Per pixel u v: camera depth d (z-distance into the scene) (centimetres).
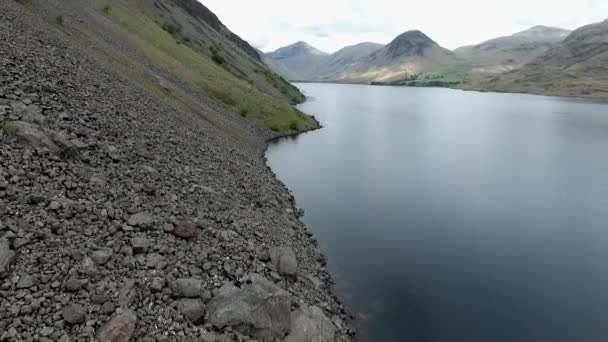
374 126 10131
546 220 3591
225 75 9694
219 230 1956
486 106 19062
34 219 1368
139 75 4709
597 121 12406
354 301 2153
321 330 1595
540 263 2750
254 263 1823
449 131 9562
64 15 4991
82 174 1767
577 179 5097
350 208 3712
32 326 1065
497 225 3438
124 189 1864
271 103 8919
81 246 1380
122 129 2538
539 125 11219
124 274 1364
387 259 2698
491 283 2452
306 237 2878
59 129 1984
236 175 3372
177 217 1872
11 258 1188
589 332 1997
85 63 3375
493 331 1975
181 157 2844
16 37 2811
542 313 2144
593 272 2627
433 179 4925
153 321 1245
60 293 1187
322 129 9081
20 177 1512
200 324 1336
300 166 5322
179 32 13825
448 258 2767
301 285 1984
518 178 5100
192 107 5166
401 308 2122
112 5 9475
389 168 5441
